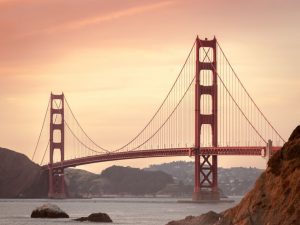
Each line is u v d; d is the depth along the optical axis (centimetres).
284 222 5938
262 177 6500
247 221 6350
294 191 6038
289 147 6384
